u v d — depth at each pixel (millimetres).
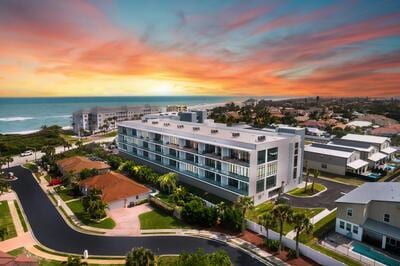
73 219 50375
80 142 115938
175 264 30422
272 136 63344
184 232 45125
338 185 67188
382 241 38688
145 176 69062
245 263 36375
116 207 54906
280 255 38000
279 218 38156
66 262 34156
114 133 163875
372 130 130625
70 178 68000
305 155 82750
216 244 41375
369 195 43281
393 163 87750
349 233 42156
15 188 68562
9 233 45312
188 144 70750
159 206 54469
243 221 44250
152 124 88375
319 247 39531
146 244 41719
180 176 69562
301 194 60875
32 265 33188
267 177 56938
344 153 77688
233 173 56906
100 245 41594
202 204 49562
